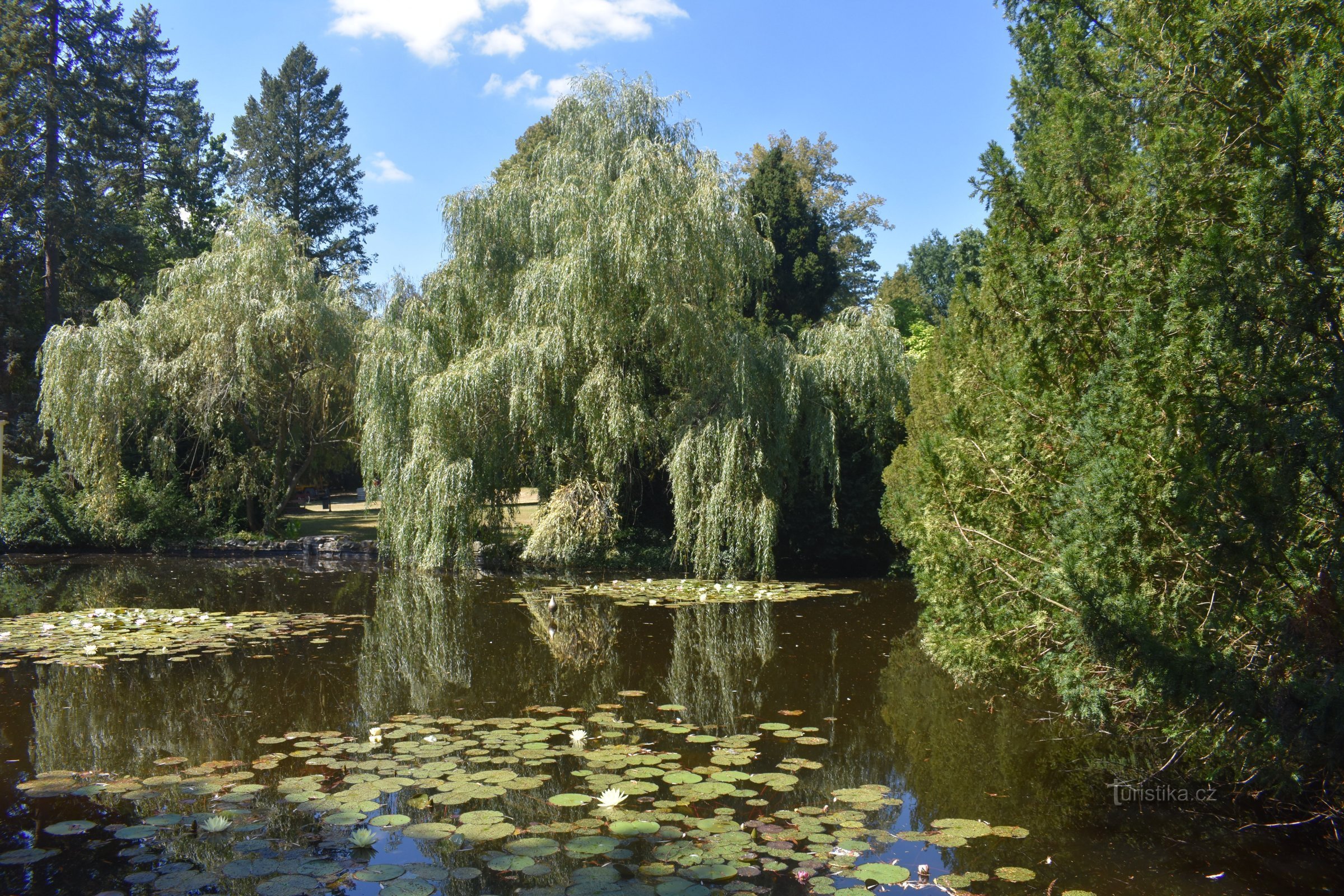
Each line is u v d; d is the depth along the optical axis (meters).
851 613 11.48
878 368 14.54
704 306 13.93
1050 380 5.63
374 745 5.93
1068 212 5.48
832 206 33.25
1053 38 5.66
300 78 39.03
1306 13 4.21
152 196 32.06
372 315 19.58
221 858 4.12
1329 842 4.53
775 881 3.90
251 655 8.92
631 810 4.77
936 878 4.07
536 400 13.77
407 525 14.33
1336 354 3.71
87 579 14.71
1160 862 4.25
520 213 14.73
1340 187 3.81
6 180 24.09
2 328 24.30
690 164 15.00
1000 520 5.91
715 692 7.62
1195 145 4.46
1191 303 4.12
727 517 13.51
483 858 4.12
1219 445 3.92
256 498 20.03
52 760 5.68
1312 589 4.04
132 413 17.30
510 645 9.45
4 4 24.42
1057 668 5.41
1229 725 4.47
